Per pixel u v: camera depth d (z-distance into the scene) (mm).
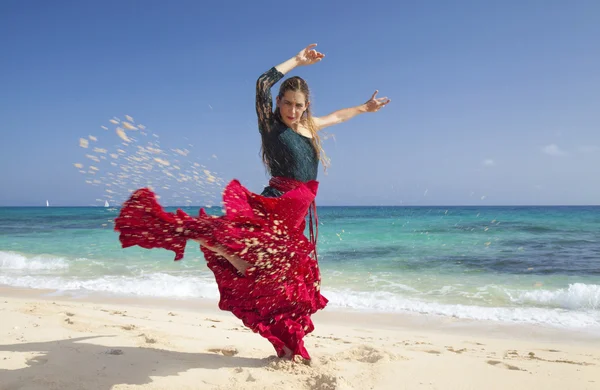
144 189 2721
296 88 3277
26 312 5453
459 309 7910
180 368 3230
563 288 9836
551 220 34500
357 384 3033
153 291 9438
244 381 3000
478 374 3297
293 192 3178
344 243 19172
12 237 22906
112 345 3797
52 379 2846
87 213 66250
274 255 3090
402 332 6445
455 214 48281
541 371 3705
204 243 2926
